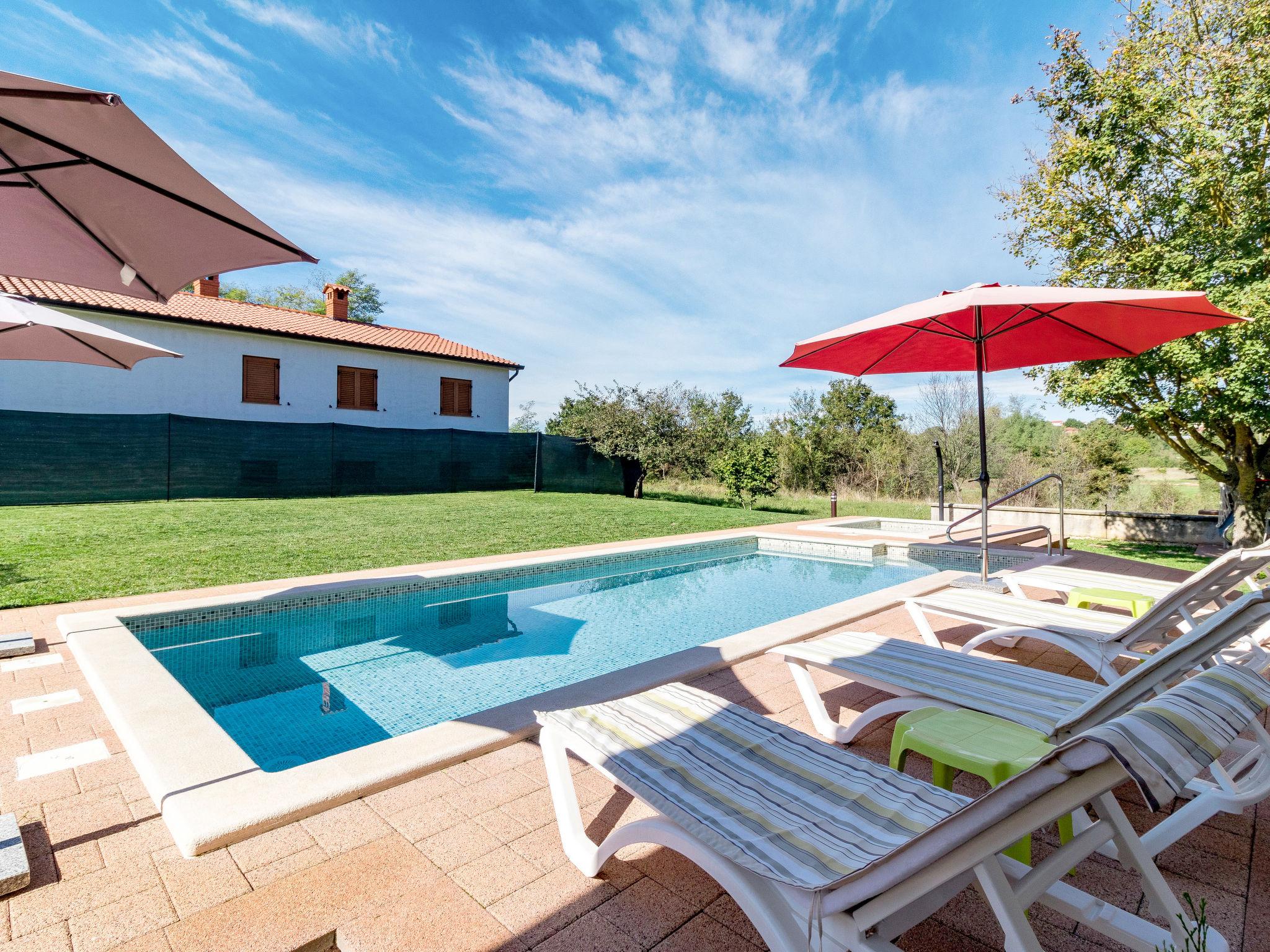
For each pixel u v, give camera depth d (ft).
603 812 8.32
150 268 10.11
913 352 20.21
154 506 42.29
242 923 6.23
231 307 58.59
